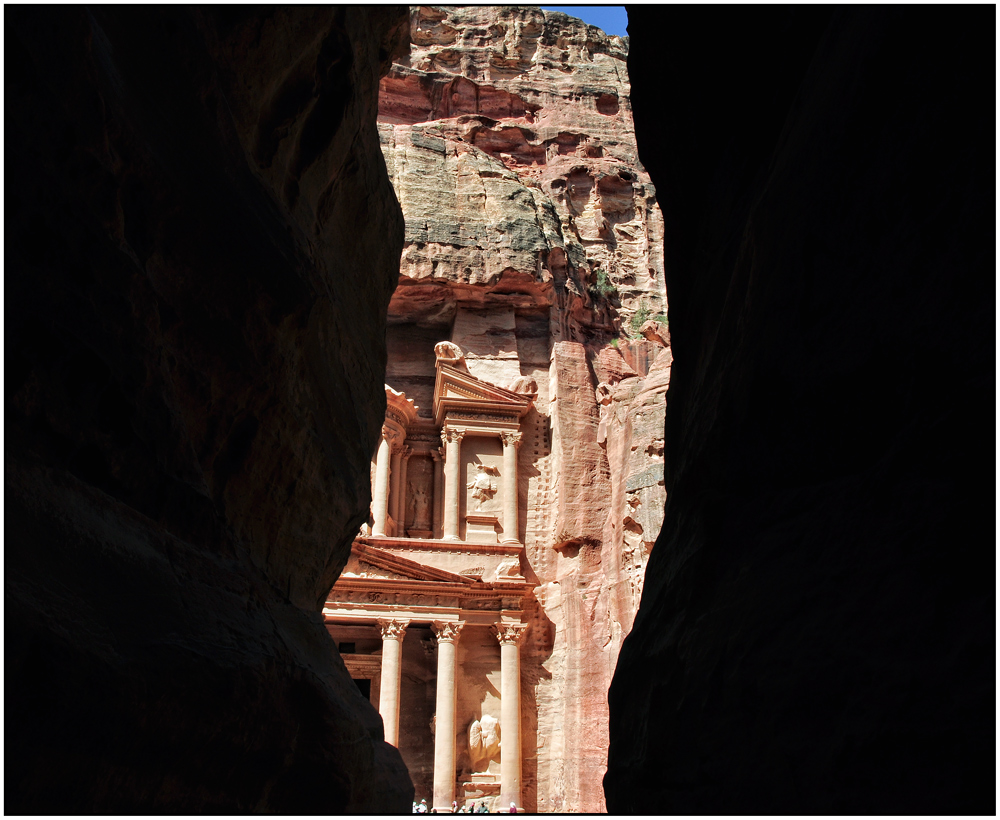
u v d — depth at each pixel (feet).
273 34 26.37
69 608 12.88
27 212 14.51
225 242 21.85
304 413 26.78
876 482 15.35
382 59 39.93
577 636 124.16
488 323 154.51
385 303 40.06
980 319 13.19
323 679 22.75
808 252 19.24
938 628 12.51
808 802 13.99
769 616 17.17
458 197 160.45
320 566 28.63
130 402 16.48
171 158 20.06
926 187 15.02
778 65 27.02
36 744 11.67
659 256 170.71
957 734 11.41
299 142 29.66
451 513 134.82
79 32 16.02
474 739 118.73
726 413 22.85
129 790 13.76
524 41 191.42
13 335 13.82
